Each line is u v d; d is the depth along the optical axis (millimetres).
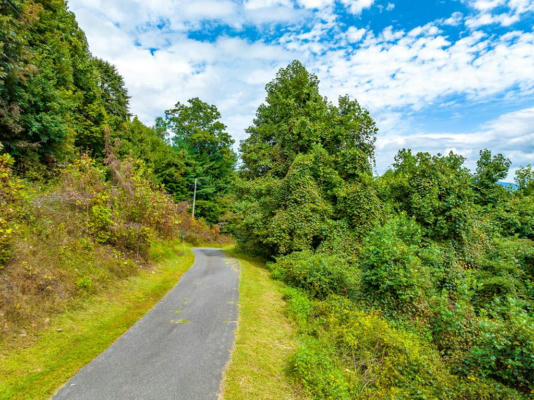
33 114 11633
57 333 5117
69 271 6977
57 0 17000
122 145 27172
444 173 14680
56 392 3619
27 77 11109
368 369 5363
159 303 7703
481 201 19328
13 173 9789
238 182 21125
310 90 21188
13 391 3504
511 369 5691
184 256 15922
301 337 6238
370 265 9570
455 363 6445
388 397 4684
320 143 18469
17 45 9898
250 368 4691
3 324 4648
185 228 27156
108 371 4238
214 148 44156
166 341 5441
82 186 9742
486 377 5938
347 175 17547
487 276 12109
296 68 22984
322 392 4188
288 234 14938
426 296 8977
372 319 7270
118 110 30469
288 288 10125
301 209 14984
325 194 16672
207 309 7488
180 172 37656
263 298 8898
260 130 23344
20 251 6125
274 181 17719
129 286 8484
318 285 9570
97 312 6344
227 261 16062
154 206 13469
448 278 11617
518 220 16797
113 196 10875
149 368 4422
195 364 4660
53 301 5848
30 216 7156
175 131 44844
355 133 19984
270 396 4020
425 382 5312
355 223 14977
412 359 5707
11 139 10672
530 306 9516
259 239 17125
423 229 13641
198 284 10078
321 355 5191
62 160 13391
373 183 16188
